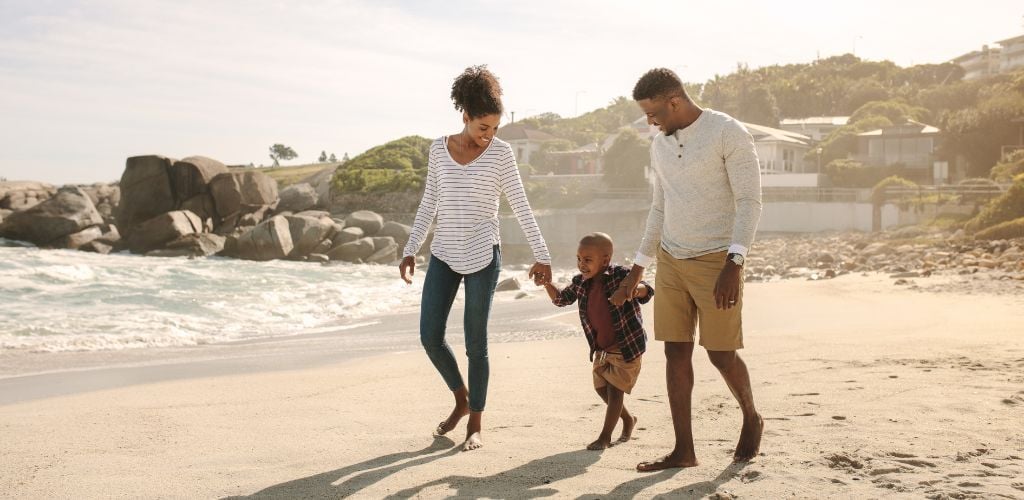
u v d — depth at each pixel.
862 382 4.99
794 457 3.29
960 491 2.76
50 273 20.89
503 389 5.43
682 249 3.36
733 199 3.31
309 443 3.98
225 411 4.94
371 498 2.98
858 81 79.44
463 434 4.12
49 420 4.72
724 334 3.27
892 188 32.81
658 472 3.22
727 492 2.88
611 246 3.79
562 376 6.00
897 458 3.23
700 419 4.16
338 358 8.05
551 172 65.75
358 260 35.38
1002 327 7.98
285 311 13.95
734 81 84.94
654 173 3.59
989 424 3.75
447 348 4.09
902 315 10.13
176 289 18.98
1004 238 22.88
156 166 38.97
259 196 42.78
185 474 3.41
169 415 4.84
